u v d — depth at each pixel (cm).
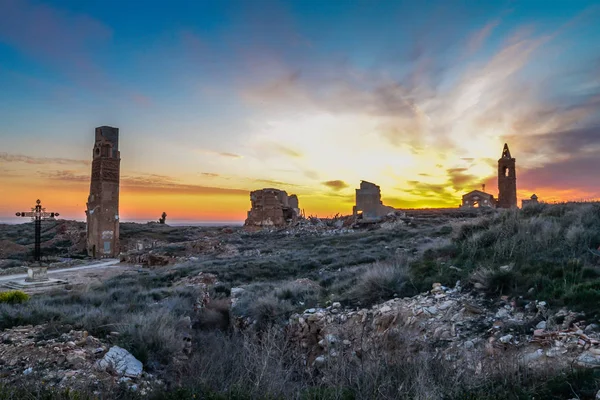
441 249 1430
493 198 6456
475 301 938
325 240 3991
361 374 596
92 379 671
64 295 1587
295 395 602
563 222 1345
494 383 538
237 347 856
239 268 2420
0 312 1020
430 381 536
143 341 861
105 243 5172
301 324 1089
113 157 5353
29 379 637
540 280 927
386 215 5194
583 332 663
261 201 6744
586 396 480
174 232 7219
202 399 588
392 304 1044
